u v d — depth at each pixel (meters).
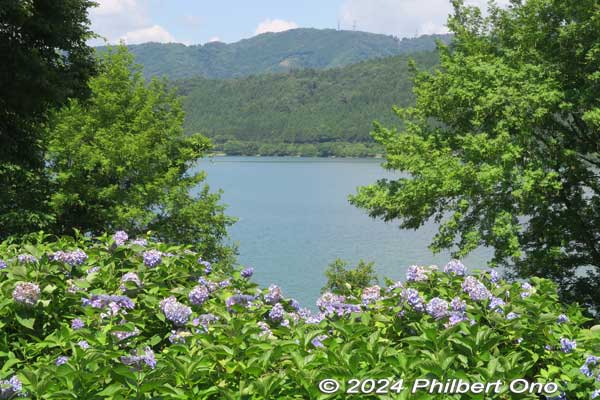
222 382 3.94
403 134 20.88
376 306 5.20
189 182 31.84
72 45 23.92
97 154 27.97
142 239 6.71
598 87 17.11
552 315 4.65
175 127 31.73
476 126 19.89
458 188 17.38
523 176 17.16
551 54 18.42
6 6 19.80
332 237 114.00
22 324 4.68
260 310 5.20
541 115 16.77
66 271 5.59
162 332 5.10
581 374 4.19
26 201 25.89
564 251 19.62
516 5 19.97
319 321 5.01
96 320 4.76
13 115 22.98
